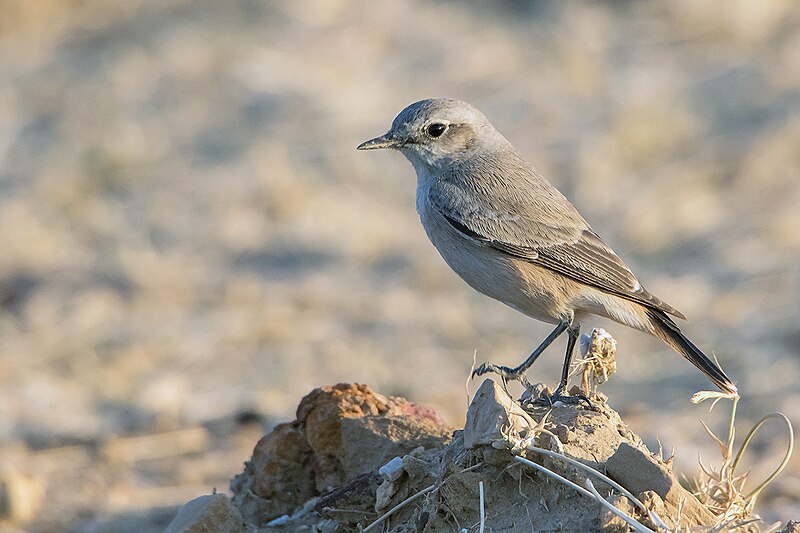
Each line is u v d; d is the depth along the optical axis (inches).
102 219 730.2
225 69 893.8
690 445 469.4
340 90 856.9
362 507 327.0
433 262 678.5
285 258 690.2
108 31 980.6
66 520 441.4
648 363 583.2
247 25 951.6
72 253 700.0
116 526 435.2
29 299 650.8
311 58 898.1
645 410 522.0
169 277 666.8
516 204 396.8
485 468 299.6
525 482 294.4
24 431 523.2
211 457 499.8
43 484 472.7
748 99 828.6
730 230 690.2
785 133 767.7
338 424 347.3
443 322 619.2
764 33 924.0
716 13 928.9
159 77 899.4
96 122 839.1
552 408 322.0
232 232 711.1
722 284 637.3
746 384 541.3
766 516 406.6
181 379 569.3
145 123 839.1
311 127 818.8
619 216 706.8
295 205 727.7
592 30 925.8
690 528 279.0
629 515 278.8
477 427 296.4
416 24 948.0
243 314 628.7
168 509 451.8
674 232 695.1
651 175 753.0
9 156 812.6
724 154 762.8
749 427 498.6
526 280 391.9
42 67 932.6
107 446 507.2
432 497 300.4
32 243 699.4
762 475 444.5
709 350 578.9
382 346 600.7
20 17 992.9
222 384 567.2
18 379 572.7
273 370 578.9
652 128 794.2
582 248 393.1
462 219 395.2
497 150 417.7
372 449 340.5
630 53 903.1
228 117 840.9
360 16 951.6
